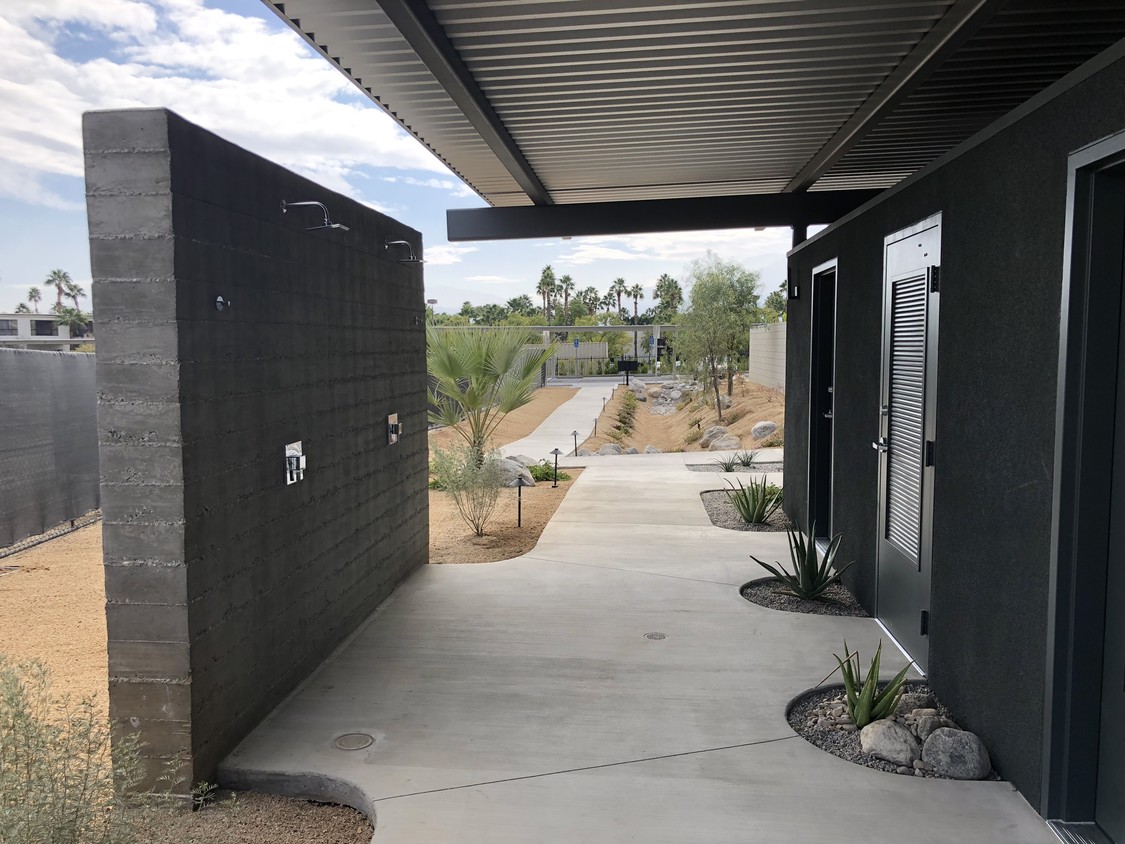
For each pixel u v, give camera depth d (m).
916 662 3.98
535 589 5.46
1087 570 2.51
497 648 4.34
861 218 5.02
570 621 4.78
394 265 5.39
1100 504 2.49
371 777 2.96
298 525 3.85
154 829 2.55
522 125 5.57
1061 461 2.49
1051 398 2.57
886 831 2.59
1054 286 2.55
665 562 6.16
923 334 3.85
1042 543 2.63
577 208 7.58
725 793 2.84
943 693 3.53
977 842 2.52
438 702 3.64
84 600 5.37
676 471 11.11
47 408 7.62
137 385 2.77
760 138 5.97
